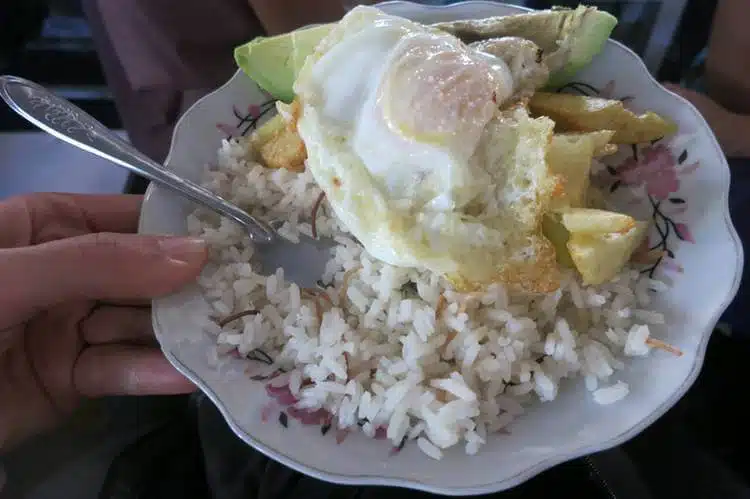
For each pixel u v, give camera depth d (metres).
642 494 0.23
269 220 0.26
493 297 0.22
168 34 0.34
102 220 0.28
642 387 0.21
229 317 0.23
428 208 0.21
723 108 0.32
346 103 0.22
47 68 0.40
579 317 0.23
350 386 0.21
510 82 0.23
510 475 0.18
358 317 0.23
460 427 0.20
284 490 0.25
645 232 0.23
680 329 0.21
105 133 0.24
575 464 0.24
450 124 0.21
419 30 0.23
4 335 0.24
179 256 0.22
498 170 0.22
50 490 0.27
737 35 0.31
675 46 0.33
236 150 0.26
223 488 0.25
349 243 0.24
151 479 0.26
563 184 0.21
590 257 0.21
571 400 0.21
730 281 0.22
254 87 0.27
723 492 0.24
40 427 0.27
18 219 0.25
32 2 0.38
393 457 0.20
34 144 0.41
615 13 0.31
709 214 0.23
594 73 0.26
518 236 0.21
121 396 0.29
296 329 0.22
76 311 0.27
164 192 0.24
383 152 0.21
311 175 0.25
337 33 0.23
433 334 0.22
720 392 0.27
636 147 0.25
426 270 0.22
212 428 0.27
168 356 0.21
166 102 0.37
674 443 0.25
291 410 0.21
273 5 0.33
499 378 0.21
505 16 0.25
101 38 0.36
